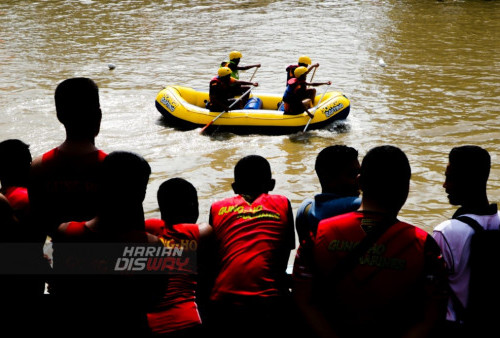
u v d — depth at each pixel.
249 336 2.72
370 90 11.64
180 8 21.89
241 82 9.62
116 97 11.30
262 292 2.74
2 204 2.59
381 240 2.01
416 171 7.53
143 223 2.41
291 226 3.05
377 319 2.01
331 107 9.34
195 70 13.46
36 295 2.69
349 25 18.75
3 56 14.70
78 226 2.33
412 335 1.99
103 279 2.31
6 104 10.65
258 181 3.14
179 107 9.56
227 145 8.69
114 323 2.35
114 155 2.29
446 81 12.20
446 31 17.58
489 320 2.36
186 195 2.94
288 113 9.29
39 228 2.74
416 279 1.98
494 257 2.33
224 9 21.75
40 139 8.86
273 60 14.41
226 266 2.82
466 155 2.56
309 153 8.29
